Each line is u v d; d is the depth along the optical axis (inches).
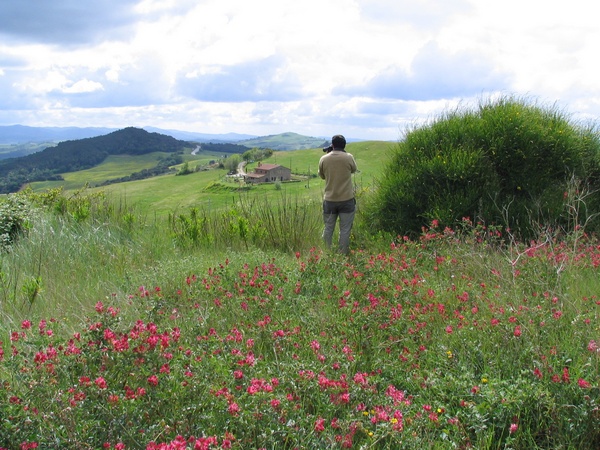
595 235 299.9
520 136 342.3
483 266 227.6
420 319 164.1
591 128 377.1
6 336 163.9
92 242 315.9
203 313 178.4
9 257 287.3
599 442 106.2
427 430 106.5
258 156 5359.3
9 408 94.0
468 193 328.5
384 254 277.7
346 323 159.2
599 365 122.8
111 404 96.5
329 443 98.7
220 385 108.9
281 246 338.0
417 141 375.6
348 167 309.4
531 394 111.4
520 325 146.5
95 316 136.3
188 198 2484.0
